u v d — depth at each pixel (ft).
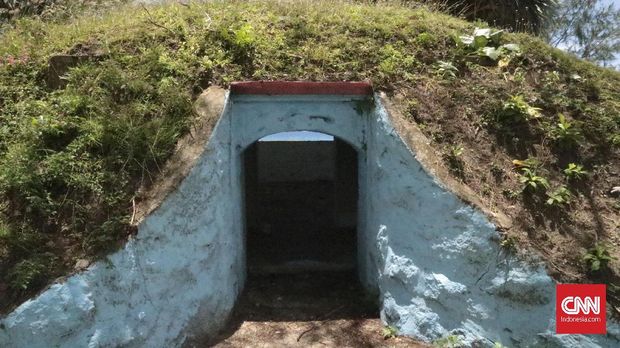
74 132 13.67
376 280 15.48
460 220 12.78
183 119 14.06
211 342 13.69
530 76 16.42
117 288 11.90
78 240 12.07
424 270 13.56
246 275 17.63
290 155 27.66
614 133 14.99
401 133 14.01
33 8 22.76
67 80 15.06
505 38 17.70
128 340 12.00
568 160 14.44
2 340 10.97
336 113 15.57
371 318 15.11
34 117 13.87
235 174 15.39
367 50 16.40
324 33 17.01
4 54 16.22
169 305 12.77
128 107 14.14
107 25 17.30
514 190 13.50
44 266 11.51
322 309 15.64
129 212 12.45
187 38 16.21
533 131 14.87
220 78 15.16
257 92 14.93
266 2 18.81
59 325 11.20
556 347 11.93
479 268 12.55
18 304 11.08
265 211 25.41
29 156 12.95
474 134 14.67
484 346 12.57
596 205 13.57
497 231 12.31
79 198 12.60
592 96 16.16
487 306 12.50
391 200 14.34
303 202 26.37
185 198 12.90
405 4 21.62
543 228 12.89
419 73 16.03
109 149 13.39
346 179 23.71
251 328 14.44
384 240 14.71
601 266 12.15
